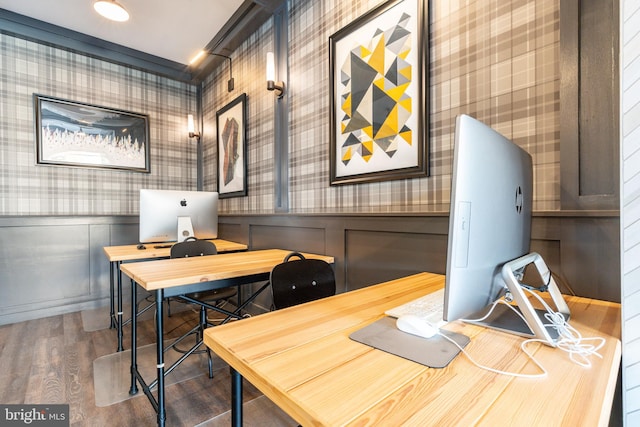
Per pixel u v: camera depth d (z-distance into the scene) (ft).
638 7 2.46
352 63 6.53
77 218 10.63
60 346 7.70
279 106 8.71
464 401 1.61
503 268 2.36
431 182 5.24
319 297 4.92
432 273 4.99
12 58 9.72
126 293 11.56
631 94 2.47
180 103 13.39
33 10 9.20
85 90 11.03
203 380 6.20
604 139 3.49
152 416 5.12
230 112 11.16
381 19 5.97
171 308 10.66
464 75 4.80
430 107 5.24
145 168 12.37
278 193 8.77
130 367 6.48
